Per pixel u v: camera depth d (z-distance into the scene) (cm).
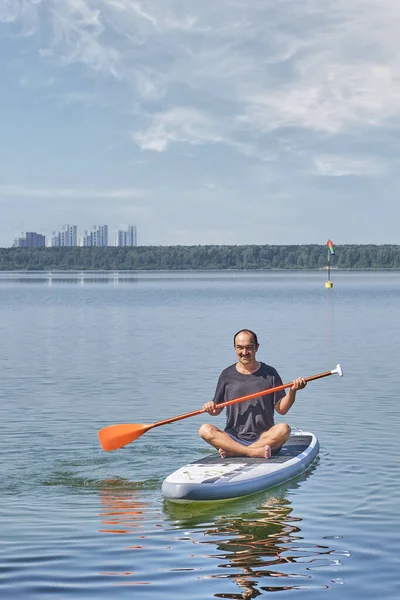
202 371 1978
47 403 1521
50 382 1812
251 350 1016
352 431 1232
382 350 2438
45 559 704
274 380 1021
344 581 652
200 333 3130
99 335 3088
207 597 625
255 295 7156
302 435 1142
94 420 1343
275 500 878
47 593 632
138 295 7338
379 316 4141
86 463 1037
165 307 5162
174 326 3528
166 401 1541
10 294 7844
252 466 957
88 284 11962
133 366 2091
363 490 906
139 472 994
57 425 1298
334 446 1130
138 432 1048
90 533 772
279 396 1019
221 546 738
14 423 1315
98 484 941
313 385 1734
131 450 1109
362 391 1642
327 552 718
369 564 687
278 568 683
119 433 1051
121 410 1439
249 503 870
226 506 862
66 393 1648
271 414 1024
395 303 5531
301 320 3859
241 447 1001
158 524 802
